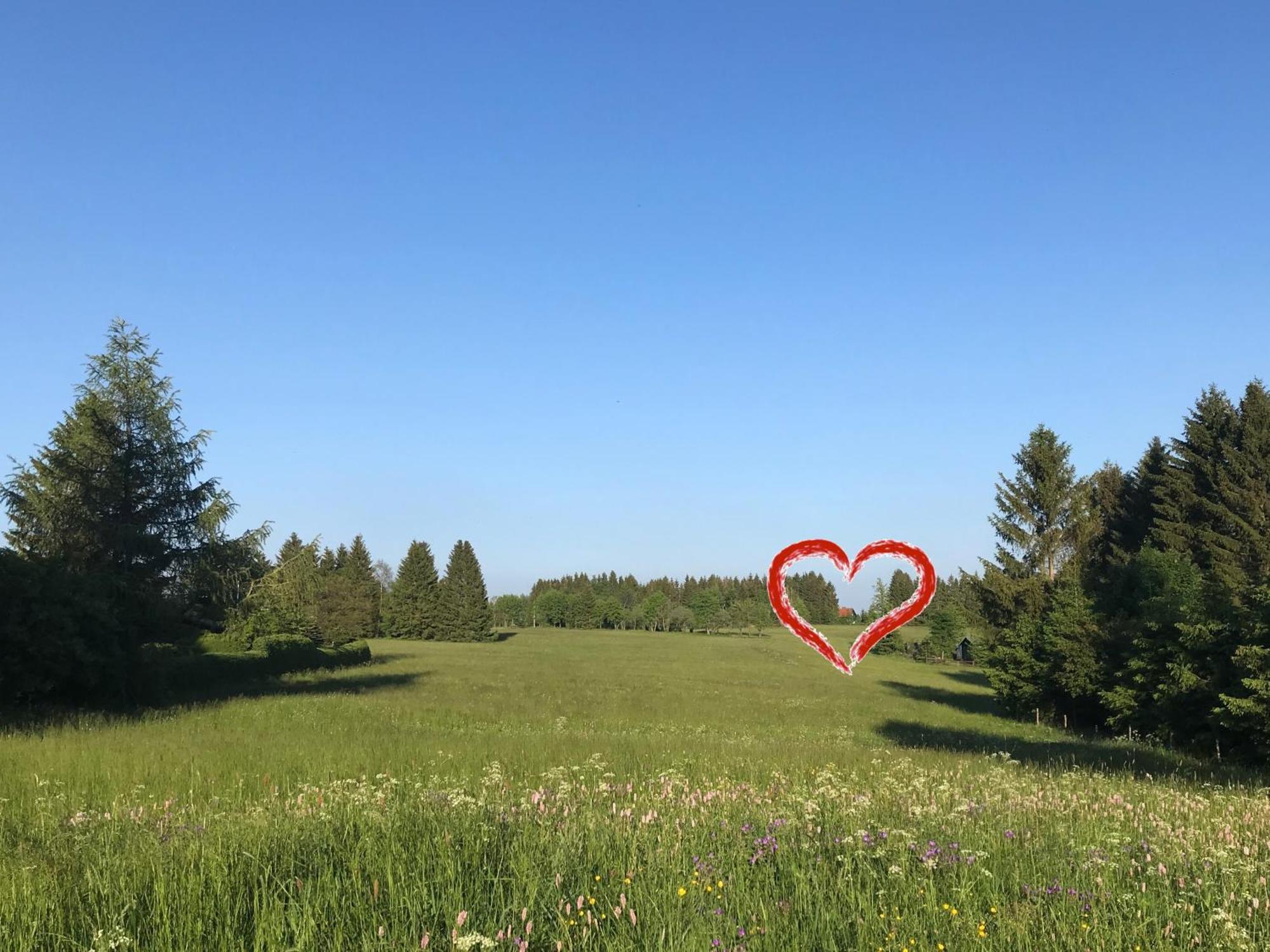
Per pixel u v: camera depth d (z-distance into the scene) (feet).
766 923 17.22
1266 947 16.96
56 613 75.20
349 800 29.78
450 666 195.21
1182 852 23.88
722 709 111.34
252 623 150.82
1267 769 58.80
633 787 35.65
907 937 16.89
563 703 110.42
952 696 159.84
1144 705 83.10
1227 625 67.51
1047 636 110.93
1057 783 40.81
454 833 23.40
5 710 70.74
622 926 16.67
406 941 15.75
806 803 28.17
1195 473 155.63
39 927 17.01
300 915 16.98
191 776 39.24
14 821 28.63
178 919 16.99
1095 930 17.15
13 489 101.76
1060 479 155.74
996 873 21.09
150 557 104.22
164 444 107.96
